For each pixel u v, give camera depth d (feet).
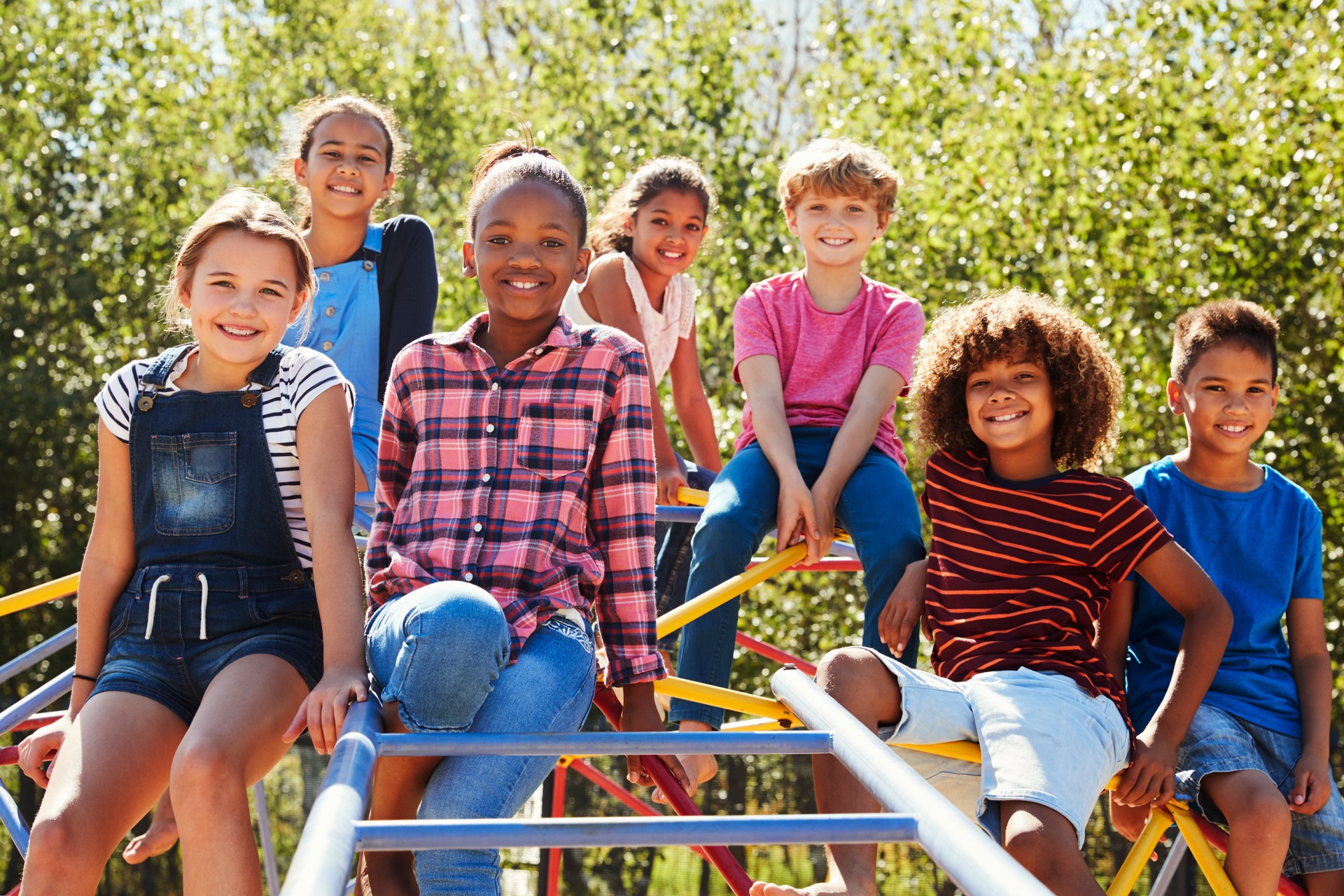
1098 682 6.73
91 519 43.62
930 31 39.09
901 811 3.93
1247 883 6.68
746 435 9.29
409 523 6.10
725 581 8.13
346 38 47.42
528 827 3.78
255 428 6.23
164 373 6.43
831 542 8.36
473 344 6.33
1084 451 7.82
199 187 43.29
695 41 38.70
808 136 40.45
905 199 34.17
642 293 11.09
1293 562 7.95
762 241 35.22
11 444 41.88
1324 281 30.83
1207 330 8.24
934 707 6.48
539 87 41.57
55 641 8.97
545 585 5.84
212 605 6.03
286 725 5.62
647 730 6.03
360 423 10.33
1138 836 7.98
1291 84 32.71
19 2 43.91
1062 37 41.27
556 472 6.07
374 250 10.97
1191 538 8.05
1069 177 33.71
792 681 5.89
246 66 46.65
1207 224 31.63
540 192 6.34
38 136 43.09
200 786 5.13
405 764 5.48
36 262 41.29
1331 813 7.27
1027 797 5.98
